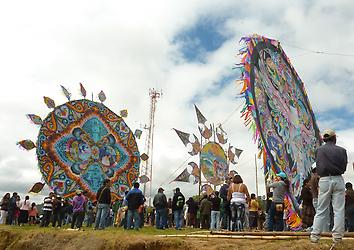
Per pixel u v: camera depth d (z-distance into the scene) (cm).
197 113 3198
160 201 1720
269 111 2016
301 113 2619
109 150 3059
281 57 2570
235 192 1434
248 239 967
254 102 1845
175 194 1752
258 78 2039
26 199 2177
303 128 2553
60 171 2736
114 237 1153
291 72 2705
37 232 1424
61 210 2016
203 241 991
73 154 2834
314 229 792
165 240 1029
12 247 1422
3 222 2156
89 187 2847
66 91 2931
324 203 792
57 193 2670
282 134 2103
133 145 3228
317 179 1111
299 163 2239
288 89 2512
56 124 2811
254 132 1762
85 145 2922
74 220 1716
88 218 2166
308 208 1302
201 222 1900
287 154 2075
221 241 956
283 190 1333
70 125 2880
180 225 1728
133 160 3189
